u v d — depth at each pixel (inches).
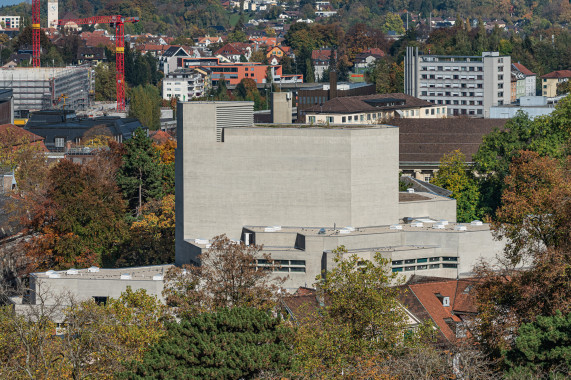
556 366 4493.1
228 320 4950.8
